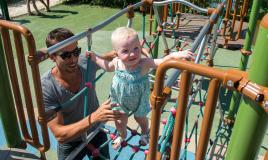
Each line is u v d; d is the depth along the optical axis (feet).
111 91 8.36
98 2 36.19
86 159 12.28
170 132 5.72
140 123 8.73
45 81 7.71
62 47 6.94
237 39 23.58
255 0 13.75
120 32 7.36
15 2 37.17
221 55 22.88
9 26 6.56
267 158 4.26
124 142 8.76
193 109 15.87
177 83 13.29
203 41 8.18
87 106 8.45
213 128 14.47
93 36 26.21
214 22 8.51
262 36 3.59
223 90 17.71
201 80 10.32
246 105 4.01
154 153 5.28
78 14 32.96
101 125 9.07
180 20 24.47
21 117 8.11
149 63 7.75
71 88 7.98
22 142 9.57
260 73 3.72
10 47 7.19
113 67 8.13
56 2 37.27
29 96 7.38
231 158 4.49
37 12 32.19
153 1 11.32
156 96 4.65
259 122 4.00
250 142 4.19
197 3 29.12
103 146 8.92
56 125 7.84
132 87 7.88
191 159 12.17
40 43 25.18
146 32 27.22
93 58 8.29
